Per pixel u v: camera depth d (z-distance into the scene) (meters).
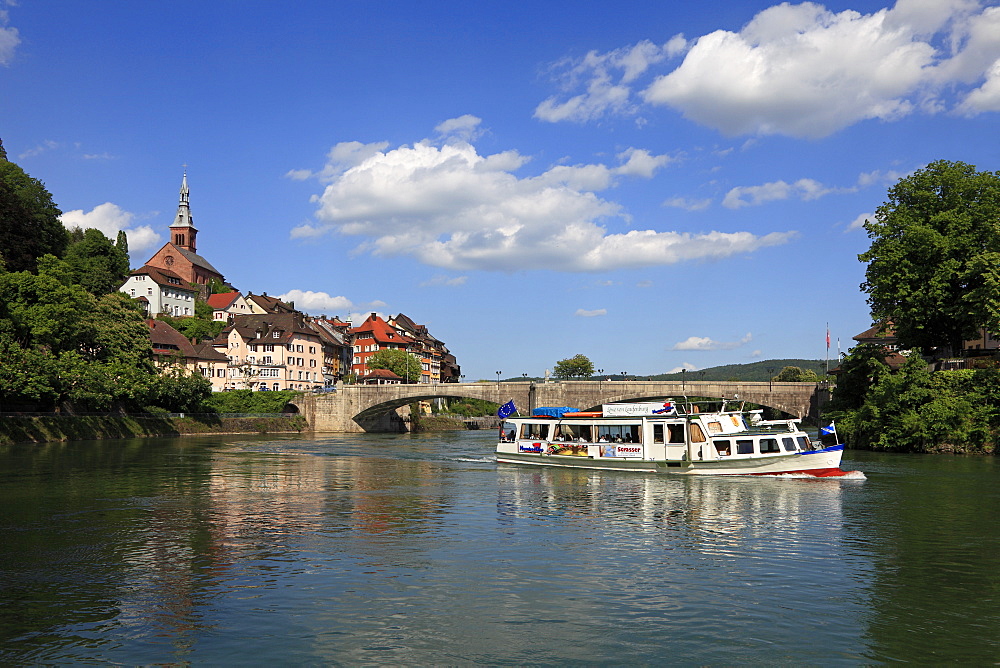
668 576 20.98
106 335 101.94
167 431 104.25
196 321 165.50
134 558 23.02
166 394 107.56
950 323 68.50
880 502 35.62
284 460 61.72
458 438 112.25
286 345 161.12
